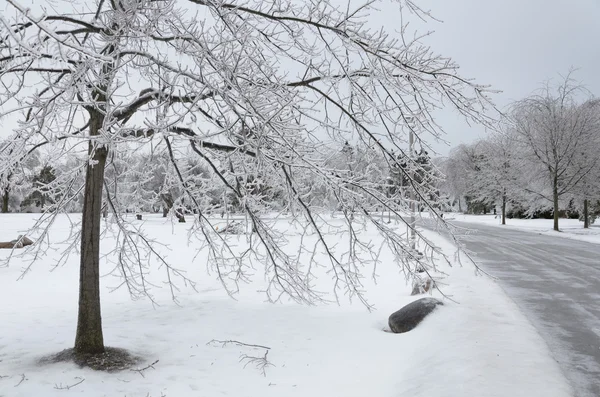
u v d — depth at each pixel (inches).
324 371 253.9
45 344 303.1
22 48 143.8
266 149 225.8
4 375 241.8
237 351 291.1
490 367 226.4
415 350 270.2
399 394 208.2
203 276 612.1
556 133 1382.9
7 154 237.3
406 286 505.4
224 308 415.5
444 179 257.0
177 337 323.0
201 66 197.0
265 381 240.7
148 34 200.5
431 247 253.0
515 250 850.8
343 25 233.1
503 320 324.5
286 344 304.7
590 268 624.7
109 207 329.7
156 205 334.0
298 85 251.0
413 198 264.5
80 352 273.6
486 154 1935.3
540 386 204.8
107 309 418.9
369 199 254.1
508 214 2347.4
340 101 250.4
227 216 293.6
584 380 220.1
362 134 252.1
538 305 388.8
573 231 1375.5
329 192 261.1
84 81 187.0
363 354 278.4
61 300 464.8
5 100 174.9
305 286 287.4
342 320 364.8
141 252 792.3
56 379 236.4
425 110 246.4
